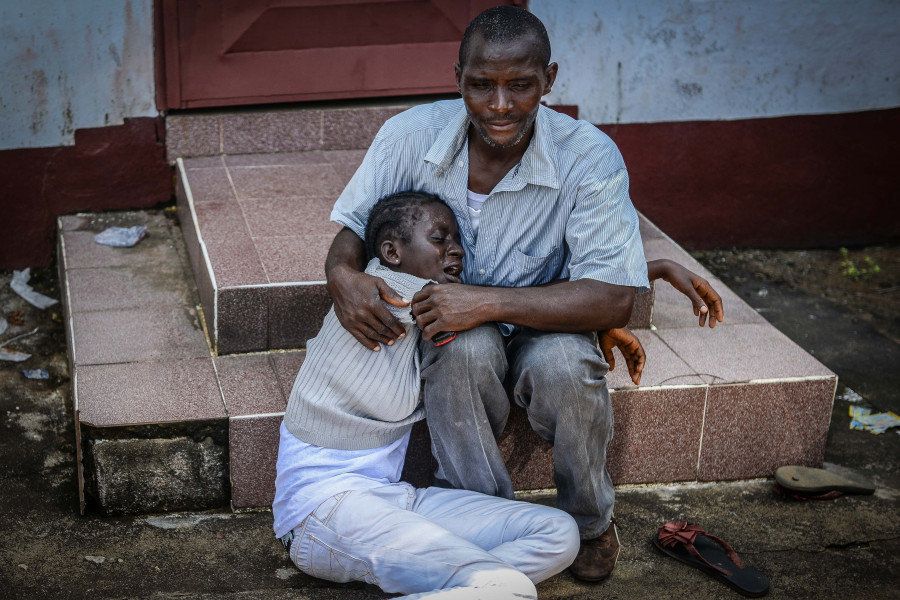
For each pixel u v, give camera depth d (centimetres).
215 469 318
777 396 342
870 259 521
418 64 461
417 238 282
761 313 469
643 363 302
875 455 372
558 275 305
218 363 341
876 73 498
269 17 438
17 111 424
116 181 446
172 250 420
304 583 295
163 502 318
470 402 281
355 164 449
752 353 360
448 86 468
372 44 453
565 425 281
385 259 288
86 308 370
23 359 398
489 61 259
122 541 307
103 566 297
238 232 378
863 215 523
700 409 339
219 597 288
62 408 373
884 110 506
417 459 321
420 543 266
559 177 283
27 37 415
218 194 410
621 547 318
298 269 352
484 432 287
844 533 329
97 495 314
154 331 358
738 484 352
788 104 495
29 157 432
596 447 287
